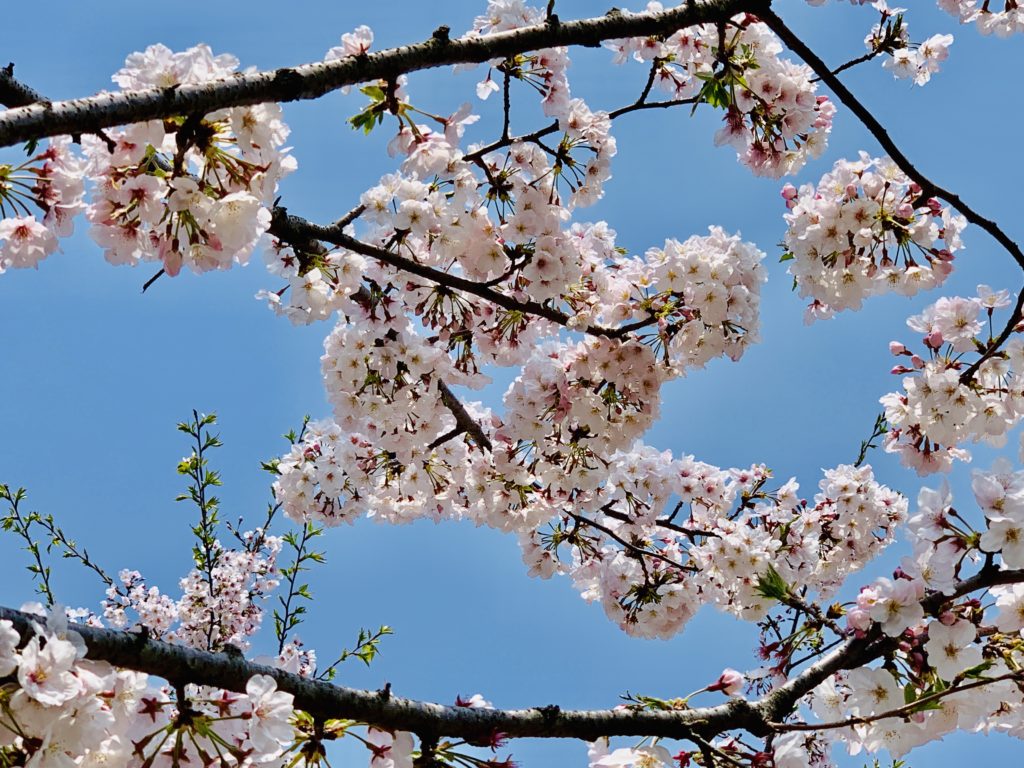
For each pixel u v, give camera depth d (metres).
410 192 4.93
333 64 3.53
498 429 6.20
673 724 3.65
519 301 5.48
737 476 7.45
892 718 3.63
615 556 7.21
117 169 3.45
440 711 3.30
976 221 5.00
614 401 5.77
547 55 5.27
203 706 2.96
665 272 5.20
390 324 5.65
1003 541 3.38
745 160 5.59
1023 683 3.55
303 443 7.56
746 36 5.23
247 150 3.44
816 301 5.92
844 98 4.70
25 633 2.72
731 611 7.00
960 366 5.29
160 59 3.20
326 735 3.21
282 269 5.32
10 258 3.72
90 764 2.79
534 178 5.36
